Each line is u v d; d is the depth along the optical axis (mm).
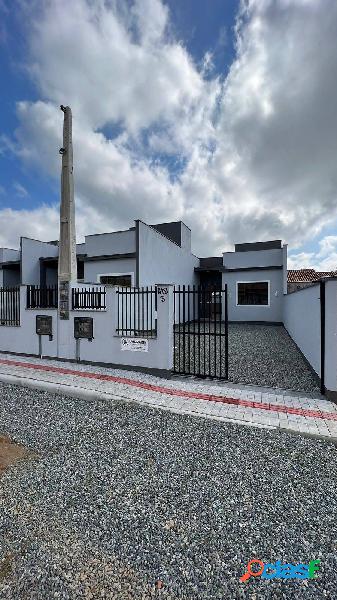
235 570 1861
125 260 13258
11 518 2328
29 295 8062
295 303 10078
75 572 1855
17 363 7234
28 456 3275
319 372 5508
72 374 6293
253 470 2953
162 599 1680
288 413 4312
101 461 3152
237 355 8539
